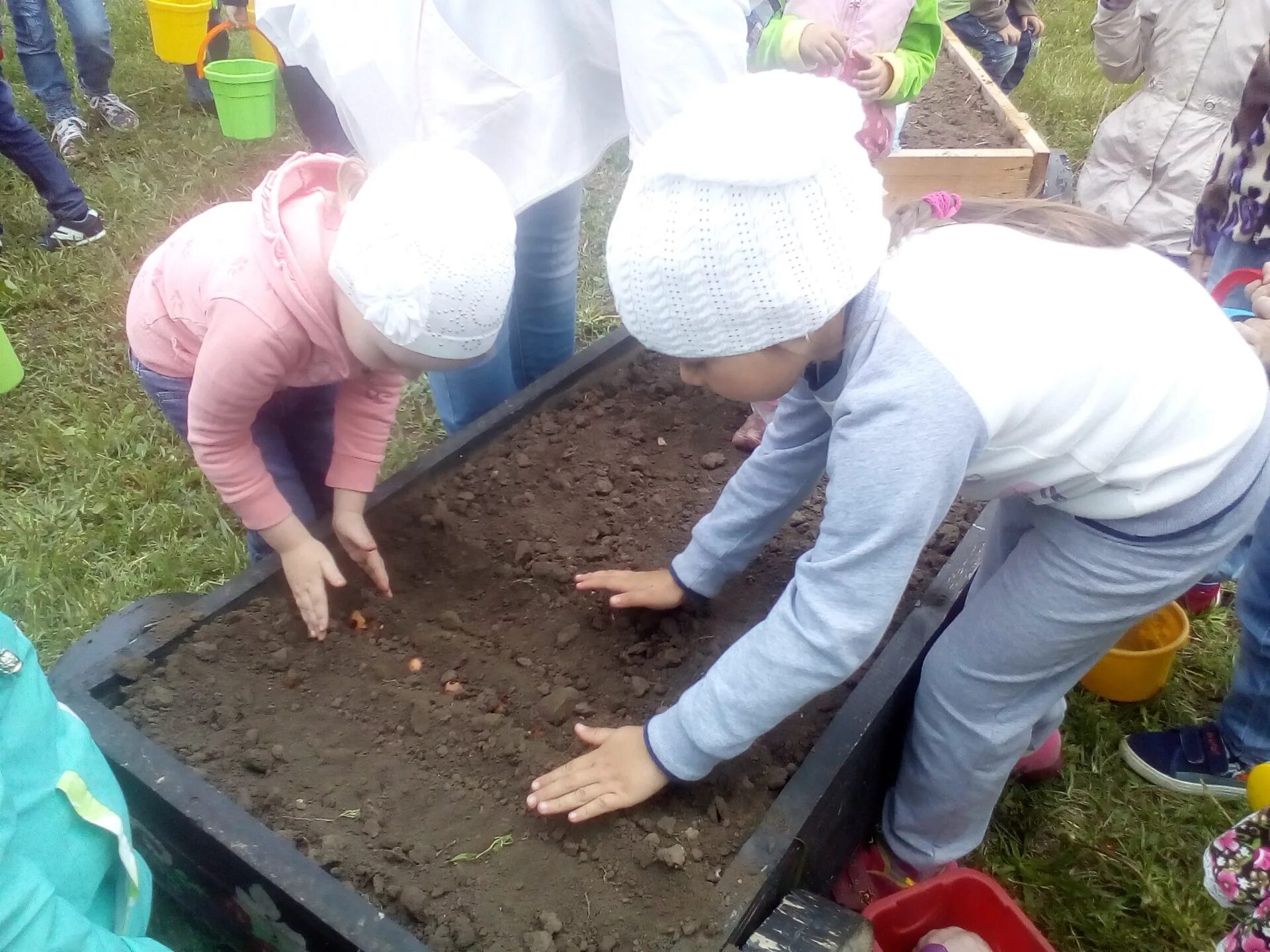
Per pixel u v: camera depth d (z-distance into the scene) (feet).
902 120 12.57
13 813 3.36
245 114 14.48
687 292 3.89
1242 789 6.90
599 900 4.83
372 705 5.86
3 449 9.57
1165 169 10.85
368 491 6.49
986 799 5.71
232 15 15.44
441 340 5.07
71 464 9.44
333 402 7.46
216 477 5.82
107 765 4.12
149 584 8.25
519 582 6.78
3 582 8.13
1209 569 4.90
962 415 3.93
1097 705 7.54
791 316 3.89
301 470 7.72
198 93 16.47
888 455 3.92
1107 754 7.22
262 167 14.78
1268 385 5.06
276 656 6.00
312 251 5.44
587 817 4.93
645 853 5.05
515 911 4.78
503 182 6.84
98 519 8.95
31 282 11.98
